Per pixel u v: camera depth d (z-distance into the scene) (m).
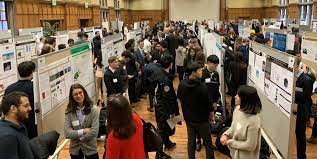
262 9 27.58
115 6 24.44
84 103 3.24
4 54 5.23
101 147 4.88
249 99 2.77
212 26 18.45
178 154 4.69
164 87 4.35
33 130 3.33
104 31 12.80
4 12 10.04
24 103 2.39
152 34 12.27
